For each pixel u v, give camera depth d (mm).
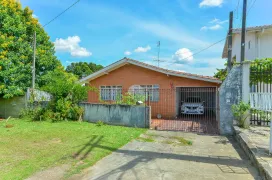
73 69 46625
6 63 11922
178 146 6344
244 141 5625
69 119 11125
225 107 8008
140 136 7633
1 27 12648
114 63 13984
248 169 4426
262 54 12766
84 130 8531
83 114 11000
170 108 13016
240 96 7738
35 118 11289
